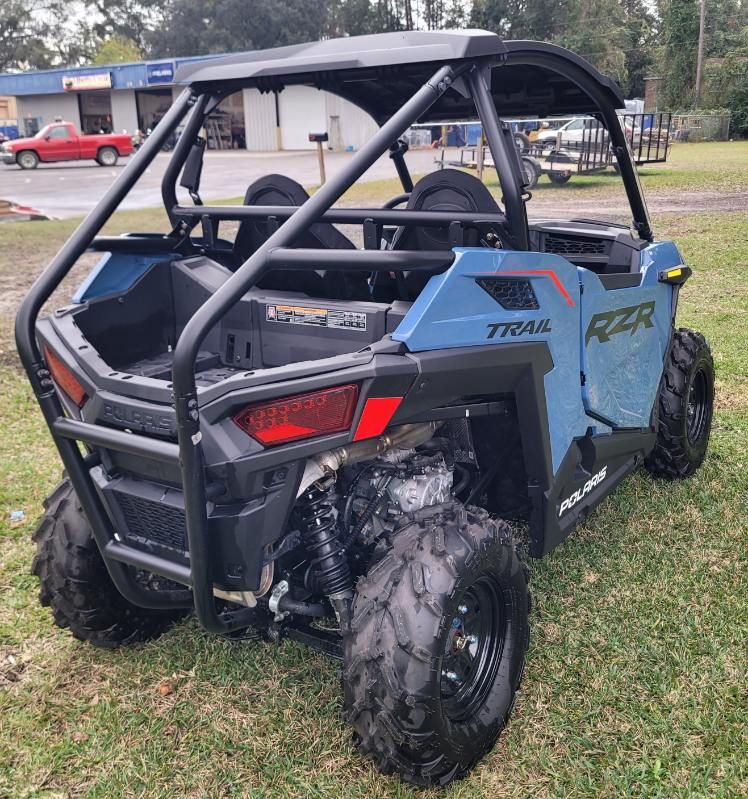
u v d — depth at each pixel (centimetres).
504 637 261
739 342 677
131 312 293
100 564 292
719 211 1397
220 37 6144
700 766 245
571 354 298
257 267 208
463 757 236
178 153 301
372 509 271
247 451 214
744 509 407
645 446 396
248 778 249
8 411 585
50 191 2191
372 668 221
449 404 272
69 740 268
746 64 4281
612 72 5159
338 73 267
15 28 8300
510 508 342
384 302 296
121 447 228
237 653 310
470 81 246
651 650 298
